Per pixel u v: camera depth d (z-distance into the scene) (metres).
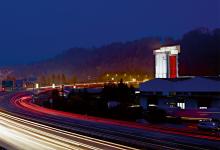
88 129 46.81
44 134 43.09
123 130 45.75
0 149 32.62
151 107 74.12
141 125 50.88
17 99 115.38
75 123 53.81
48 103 94.44
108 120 58.09
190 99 75.69
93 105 76.25
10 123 55.06
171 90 78.81
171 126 54.00
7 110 78.31
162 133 42.91
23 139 40.50
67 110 80.81
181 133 42.94
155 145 34.41
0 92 144.75
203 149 32.31
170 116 63.69
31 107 88.00
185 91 76.38
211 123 47.50
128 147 33.94
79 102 80.38
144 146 33.59
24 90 156.25
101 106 74.50
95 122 55.34
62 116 65.19
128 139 38.25
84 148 33.84
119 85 94.00
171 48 98.44
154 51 102.88
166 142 36.00
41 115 66.94
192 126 54.22
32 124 53.03
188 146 33.75
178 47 98.00
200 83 74.12
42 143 37.50
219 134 42.41
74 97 85.88
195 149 32.47
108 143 36.03
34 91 144.50
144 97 84.44
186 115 66.81
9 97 122.25
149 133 42.94
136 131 44.81
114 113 66.94
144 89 84.31
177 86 77.75
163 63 100.06
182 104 76.88
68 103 83.06
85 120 58.38
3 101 107.19
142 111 67.25
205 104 73.88
